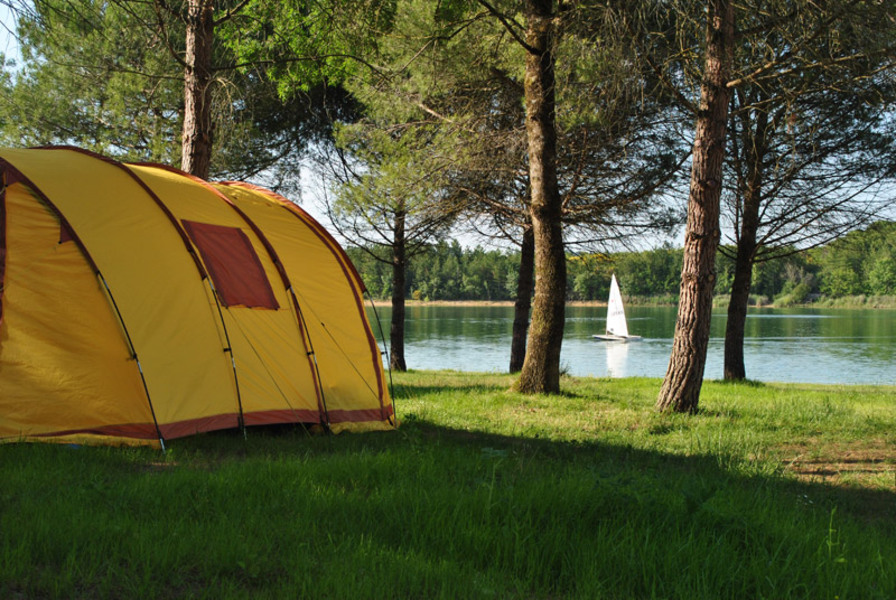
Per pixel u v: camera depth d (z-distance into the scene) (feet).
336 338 27.14
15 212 21.27
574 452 22.88
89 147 57.57
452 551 12.20
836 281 314.35
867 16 27.55
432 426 27.58
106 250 21.81
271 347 24.85
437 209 52.60
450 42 42.68
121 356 21.29
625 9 28.17
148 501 14.35
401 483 16.25
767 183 53.01
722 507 14.21
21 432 20.27
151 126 56.65
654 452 23.22
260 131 63.00
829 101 47.96
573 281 325.42
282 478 16.43
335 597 10.18
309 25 41.68
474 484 16.83
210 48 35.63
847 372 92.38
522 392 38.34
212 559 11.35
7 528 12.17
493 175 48.44
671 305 332.80
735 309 57.67
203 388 22.58
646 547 11.99
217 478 16.25
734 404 35.73
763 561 11.76
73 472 17.13
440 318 232.32
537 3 36.42
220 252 24.58
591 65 30.86
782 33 30.09
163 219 23.58
